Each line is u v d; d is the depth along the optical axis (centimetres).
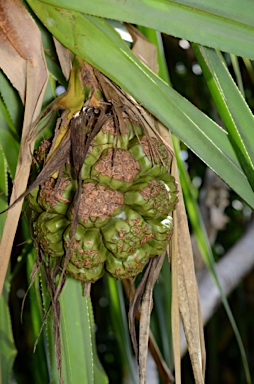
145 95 103
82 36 104
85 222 101
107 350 293
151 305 110
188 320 111
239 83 132
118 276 104
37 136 114
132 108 106
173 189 107
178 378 108
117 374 291
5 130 122
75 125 103
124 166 102
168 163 108
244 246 190
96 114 105
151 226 104
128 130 105
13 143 123
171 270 109
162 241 105
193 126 104
